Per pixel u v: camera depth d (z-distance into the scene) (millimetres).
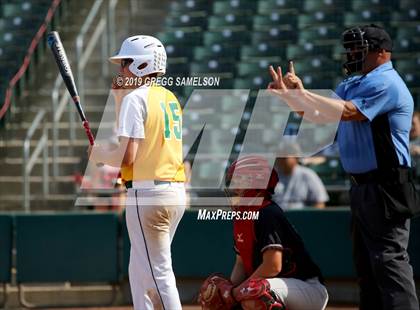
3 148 40125
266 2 48062
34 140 40844
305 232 27188
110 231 28062
